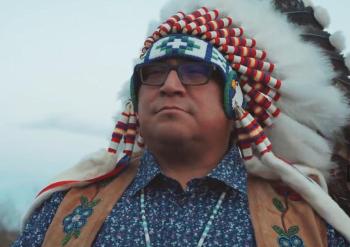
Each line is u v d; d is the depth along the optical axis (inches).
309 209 68.6
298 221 67.6
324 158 74.4
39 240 71.8
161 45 71.8
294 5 84.7
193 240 65.4
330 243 68.1
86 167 76.7
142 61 72.6
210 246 64.8
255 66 75.0
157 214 68.3
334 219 67.4
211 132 69.3
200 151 70.2
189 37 72.4
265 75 74.4
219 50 73.7
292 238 65.9
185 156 70.5
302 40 81.7
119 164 76.2
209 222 66.5
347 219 67.8
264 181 72.6
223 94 70.5
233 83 71.3
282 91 74.9
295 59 75.9
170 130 67.2
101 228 68.0
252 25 76.5
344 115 75.4
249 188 71.0
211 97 69.6
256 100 74.9
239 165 73.2
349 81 80.3
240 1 79.5
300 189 68.8
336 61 81.0
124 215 68.6
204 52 70.5
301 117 76.0
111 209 69.4
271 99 76.0
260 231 65.5
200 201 68.7
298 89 74.2
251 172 73.1
